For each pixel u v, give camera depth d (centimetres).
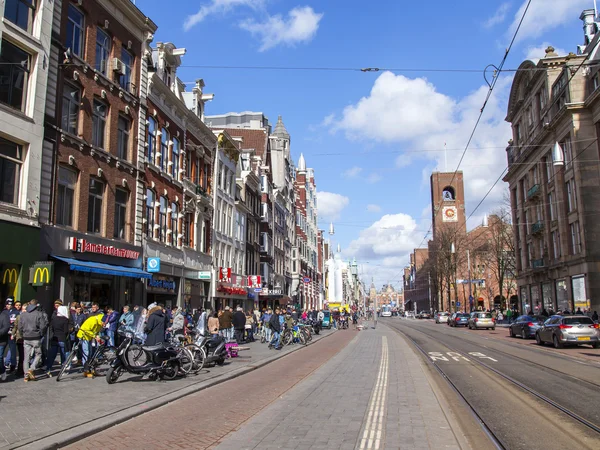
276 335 2334
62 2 1803
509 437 747
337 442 709
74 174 1880
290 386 1241
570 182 4628
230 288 3725
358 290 16600
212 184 3475
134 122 2288
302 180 8081
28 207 1592
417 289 14762
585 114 4394
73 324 1495
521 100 5866
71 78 1853
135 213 2277
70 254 1795
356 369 1589
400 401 1023
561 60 4975
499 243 6756
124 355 1232
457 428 792
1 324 1202
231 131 5262
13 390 1102
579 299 4444
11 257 1508
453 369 1577
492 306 9612
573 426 816
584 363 1728
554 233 5100
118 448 689
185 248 2933
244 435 756
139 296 2300
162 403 998
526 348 2411
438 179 10850
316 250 9194
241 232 4203
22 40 1578
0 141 1519
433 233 10319
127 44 2245
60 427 770
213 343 1645
